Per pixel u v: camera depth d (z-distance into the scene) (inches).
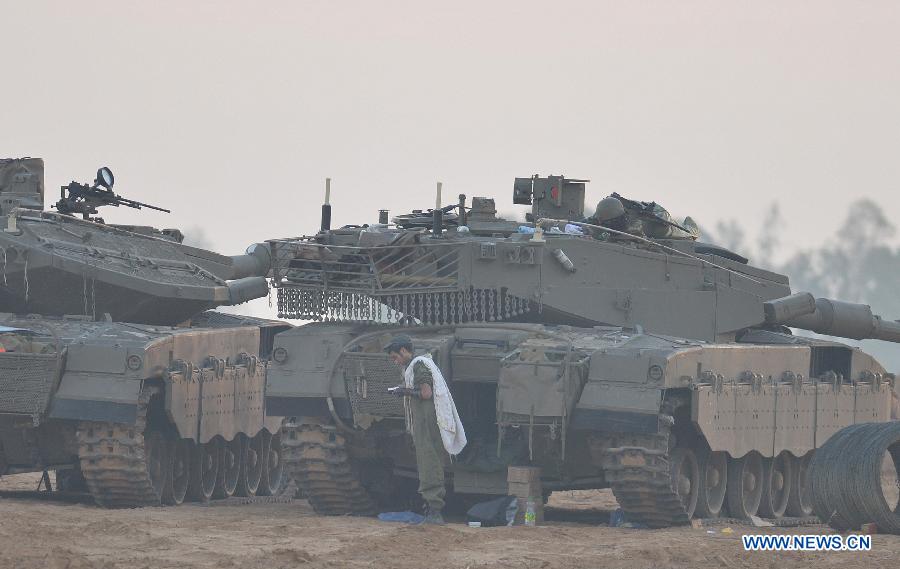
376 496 3176.7
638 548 2330.2
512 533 2551.7
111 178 3715.6
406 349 2773.1
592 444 2790.4
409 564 2137.1
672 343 2844.5
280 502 3676.2
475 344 2898.6
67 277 3319.4
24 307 3395.7
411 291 2967.5
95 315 3425.2
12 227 3358.8
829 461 2711.6
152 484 3221.0
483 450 2938.0
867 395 3617.1
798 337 3494.1
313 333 2989.7
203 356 3307.1
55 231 3464.6
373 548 2305.6
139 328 3164.4
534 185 3467.0
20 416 2979.8
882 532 2662.4
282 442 3016.7
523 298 3019.2
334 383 2930.6
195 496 3491.6
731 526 3019.2
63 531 2401.6
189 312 3629.4
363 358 2896.2
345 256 3043.8
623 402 2694.4
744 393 3021.7
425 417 2738.7
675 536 2620.6
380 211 3344.0
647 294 3184.1
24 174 3730.3
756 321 3425.2
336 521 2824.8
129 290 3390.7
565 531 2605.8
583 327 3102.9
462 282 2967.5
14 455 3110.2
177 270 3659.0
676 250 3284.9
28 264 3284.9
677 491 2886.3
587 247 3102.9
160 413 3223.4
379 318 3016.7
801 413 3302.2
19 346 2947.8
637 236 3221.0
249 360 3555.6
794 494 3449.8
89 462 2982.3
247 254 4163.4
